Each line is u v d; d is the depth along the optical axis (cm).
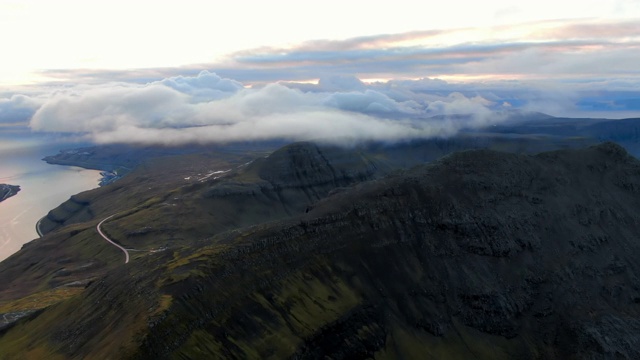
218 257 18625
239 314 16712
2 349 16788
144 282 17262
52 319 17938
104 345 13962
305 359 16738
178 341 14325
